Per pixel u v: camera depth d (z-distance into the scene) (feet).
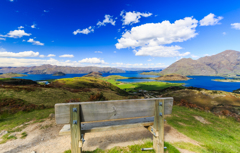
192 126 27.71
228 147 18.74
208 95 233.76
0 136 20.81
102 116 9.46
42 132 21.68
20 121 29.76
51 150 15.28
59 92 110.11
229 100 208.23
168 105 11.54
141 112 10.66
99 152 13.35
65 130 9.53
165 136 20.26
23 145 16.96
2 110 52.11
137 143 15.81
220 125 31.37
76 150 8.95
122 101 9.89
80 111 8.91
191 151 14.75
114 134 19.22
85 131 9.95
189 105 69.21
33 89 99.04
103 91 184.85
